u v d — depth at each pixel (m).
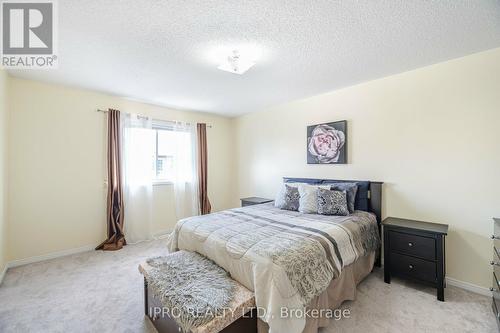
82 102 3.23
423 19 1.67
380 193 2.76
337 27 1.77
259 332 1.49
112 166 3.40
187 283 1.56
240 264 1.62
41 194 2.93
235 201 4.99
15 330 1.68
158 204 4.02
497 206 2.08
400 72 2.62
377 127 2.84
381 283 2.34
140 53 2.17
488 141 2.12
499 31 1.81
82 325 1.74
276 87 3.11
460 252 2.26
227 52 2.16
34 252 2.87
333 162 3.24
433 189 2.43
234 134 5.02
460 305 1.96
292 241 1.75
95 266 2.75
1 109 2.41
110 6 1.52
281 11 1.58
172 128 4.19
